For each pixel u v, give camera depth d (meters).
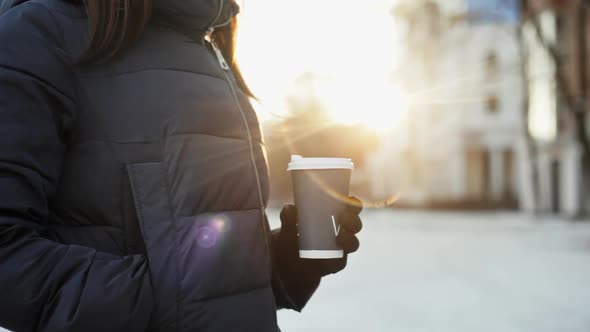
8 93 1.18
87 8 1.26
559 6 31.61
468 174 43.62
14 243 1.14
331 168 1.51
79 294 1.14
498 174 42.72
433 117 44.06
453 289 10.33
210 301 1.27
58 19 1.28
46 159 1.20
